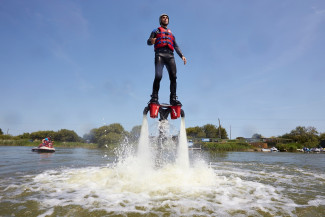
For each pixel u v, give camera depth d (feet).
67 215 7.80
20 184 13.16
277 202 9.96
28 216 7.67
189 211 8.42
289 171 22.00
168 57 16.90
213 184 13.61
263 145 143.33
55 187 12.37
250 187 13.10
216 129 223.71
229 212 8.38
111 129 122.83
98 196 10.46
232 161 33.83
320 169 24.21
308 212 8.56
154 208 8.71
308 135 183.73
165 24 17.69
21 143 145.07
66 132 199.93
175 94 17.06
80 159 32.48
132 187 12.21
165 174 14.94
